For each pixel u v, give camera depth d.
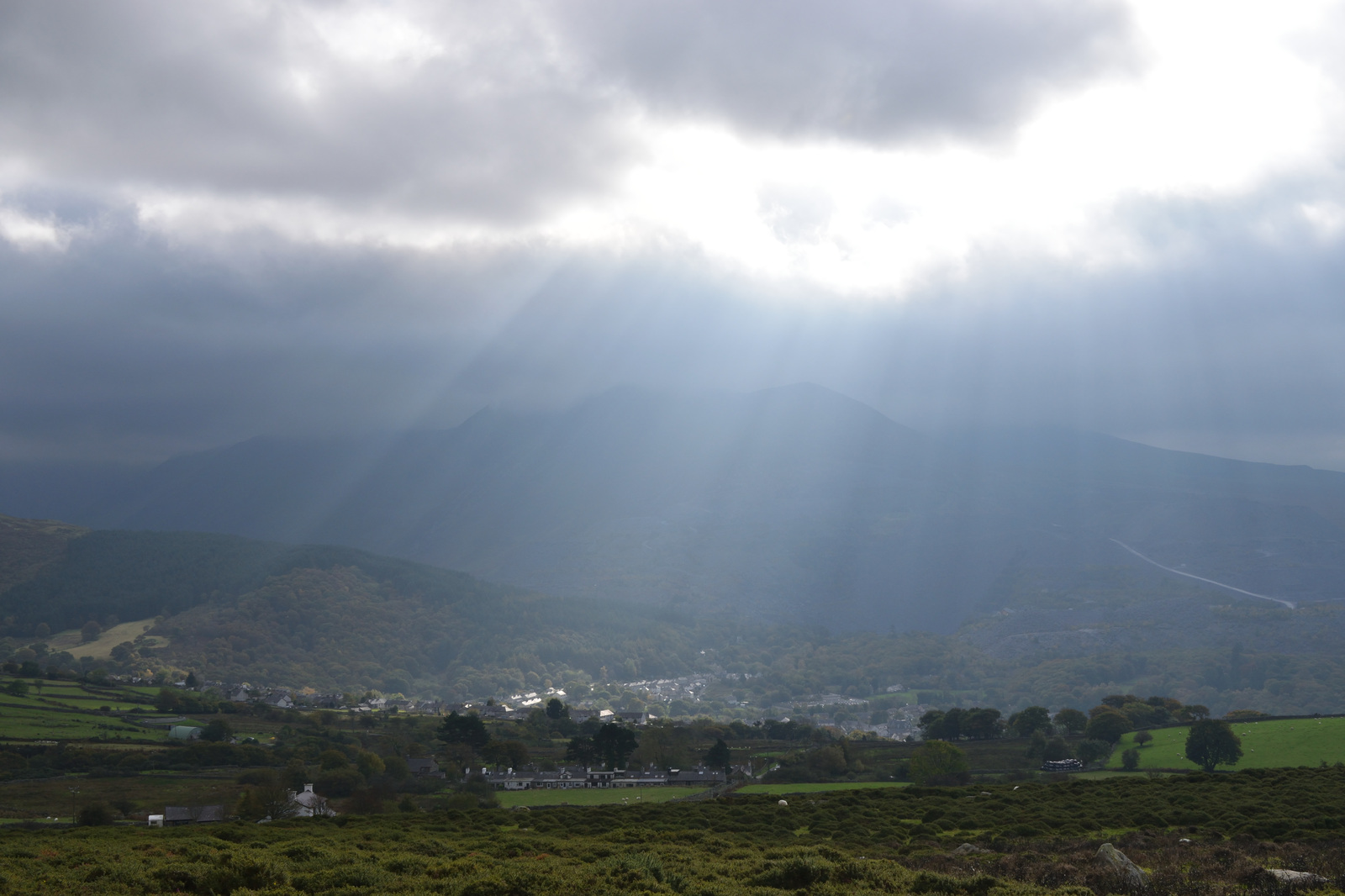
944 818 62.16
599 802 101.12
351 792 105.06
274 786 93.44
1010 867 39.81
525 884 32.03
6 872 34.94
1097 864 38.88
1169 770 109.12
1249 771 82.81
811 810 69.38
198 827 67.81
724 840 52.81
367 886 32.62
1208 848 45.22
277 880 32.78
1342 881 34.88
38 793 104.44
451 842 51.97
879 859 41.44
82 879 33.78
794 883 34.16
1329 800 61.28
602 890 30.72
